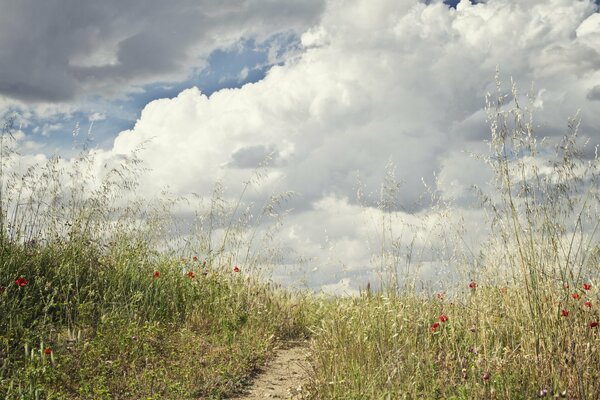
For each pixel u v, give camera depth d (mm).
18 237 4230
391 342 3508
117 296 4211
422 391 3092
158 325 4250
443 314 3619
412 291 3783
